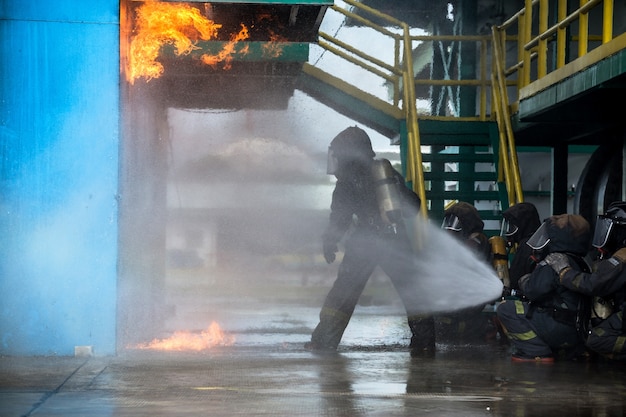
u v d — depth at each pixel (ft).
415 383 36.42
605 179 72.49
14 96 42.91
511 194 74.84
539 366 43.75
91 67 43.27
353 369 40.81
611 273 42.73
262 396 32.17
